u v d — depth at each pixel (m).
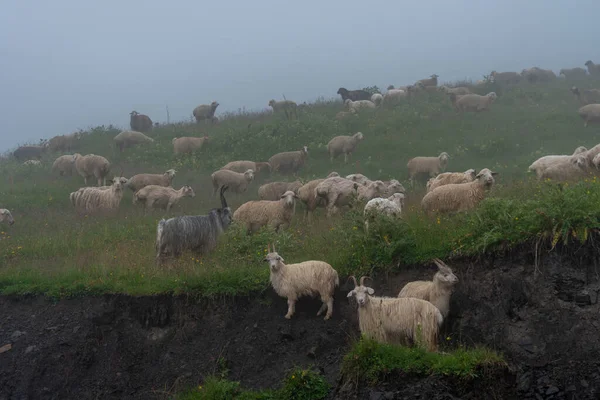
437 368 9.01
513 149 26.69
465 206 13.31
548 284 10.10
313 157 27.58
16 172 28.45
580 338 9.49
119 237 17.02
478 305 10.44
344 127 30.55
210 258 13.84
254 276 12.40
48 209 21.62
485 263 10.80
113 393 11.88
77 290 13.23
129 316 12.67
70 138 33.09
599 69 45.03
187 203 21.47
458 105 32.44
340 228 13.36
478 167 24.45
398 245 11.72
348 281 11.84
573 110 31.73
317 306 11.72
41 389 12.08
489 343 10.01
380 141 28.61
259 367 11.32
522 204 11.36
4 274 14.25
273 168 25.80
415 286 10.70
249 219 15.38
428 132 29.69
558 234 10.16
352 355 9.62
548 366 9.44
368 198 16.55
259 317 11.91
